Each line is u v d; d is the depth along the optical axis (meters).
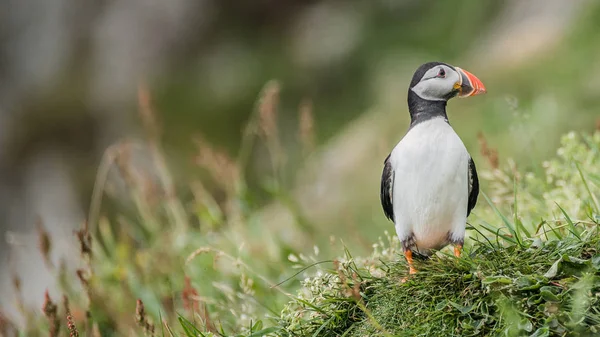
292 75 23.19
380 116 16.59
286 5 25.36
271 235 9.73
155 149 10.52
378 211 13.29
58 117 23.75
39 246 8.82
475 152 13.09
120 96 24.12
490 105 14.39
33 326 8.62
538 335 4.99
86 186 22.61
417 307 5.62
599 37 14.79
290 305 6.22
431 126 6.09
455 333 5.35
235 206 10.46
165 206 10.68
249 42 24.77
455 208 6.01
